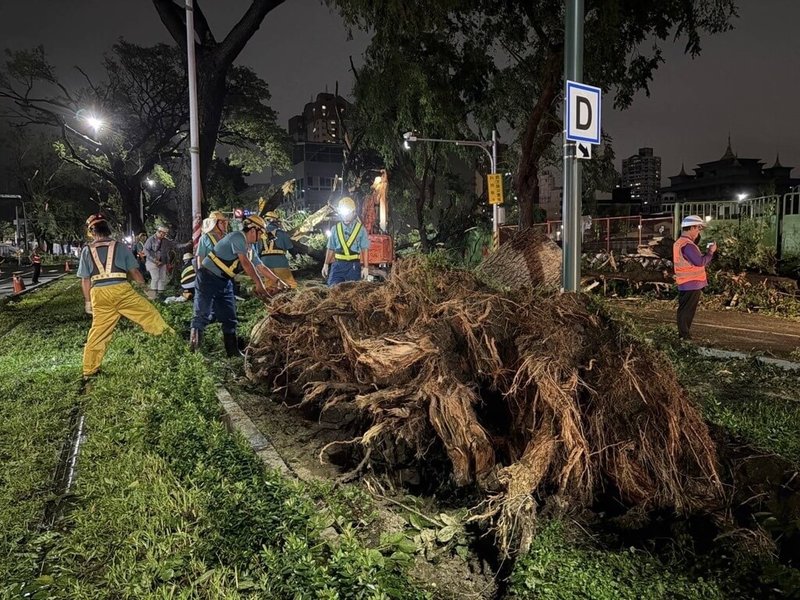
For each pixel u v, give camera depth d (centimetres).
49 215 6259
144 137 3891
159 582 282
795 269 1337
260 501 342
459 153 2716
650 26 1814
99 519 335
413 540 345
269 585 269
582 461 352
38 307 1538
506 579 312
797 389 590
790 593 277
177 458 407
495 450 384
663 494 348
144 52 3666
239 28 1708
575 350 379
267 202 1205
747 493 366
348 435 496
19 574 293
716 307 1289
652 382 364
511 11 1955
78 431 489
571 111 542
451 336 412
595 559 317
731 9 1692
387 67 2175
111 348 792
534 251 574
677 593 286
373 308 503
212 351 812
